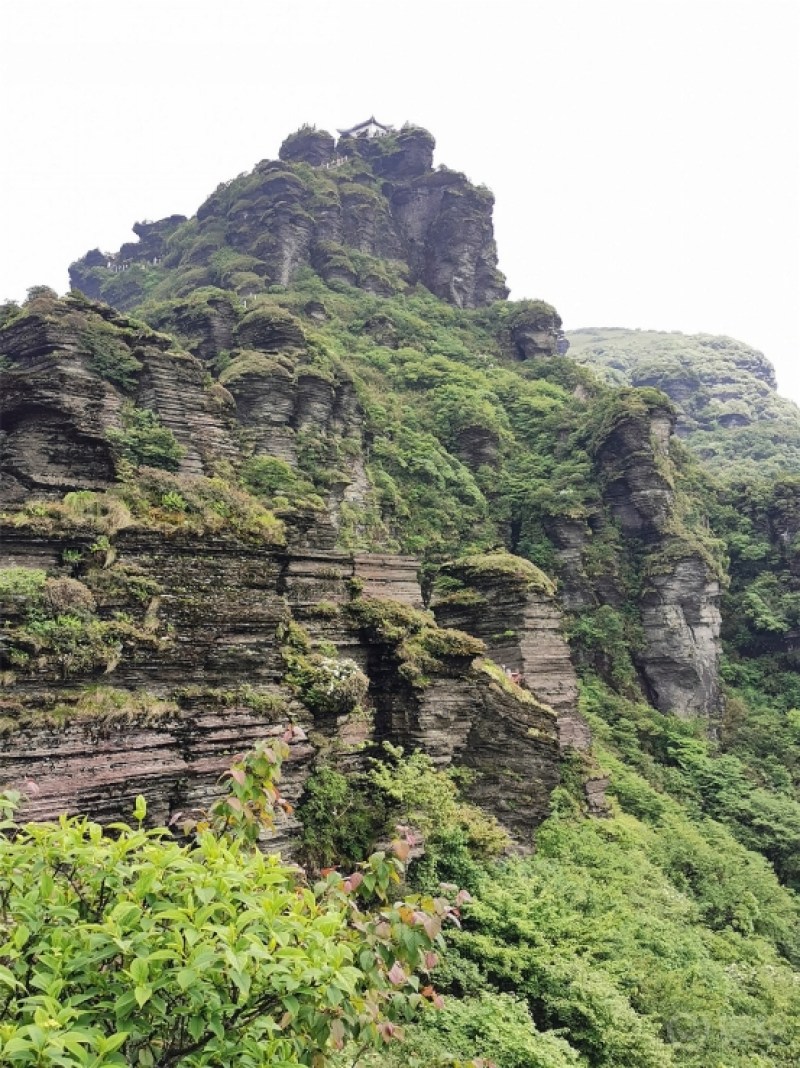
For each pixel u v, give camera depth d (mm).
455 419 62594
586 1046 15180
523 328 83188
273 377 45688
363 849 17750
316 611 21078
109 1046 4363
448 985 15438
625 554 53781
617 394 59969
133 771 13086
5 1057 4145
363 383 62125
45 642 13047
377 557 24562
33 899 5352
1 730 11922
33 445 24328
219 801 7223
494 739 23656
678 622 49844
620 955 18359
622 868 24328
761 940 25094
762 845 35562
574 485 56500
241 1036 5227
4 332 34156
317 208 88188
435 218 96688
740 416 124562
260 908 5422
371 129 112000
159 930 5191
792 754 45031
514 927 17297
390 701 22031
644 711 45875
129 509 16281
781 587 56156
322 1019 5355
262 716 15484
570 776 28172
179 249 96500
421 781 19297
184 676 14984
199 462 34250
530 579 29469
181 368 35656
